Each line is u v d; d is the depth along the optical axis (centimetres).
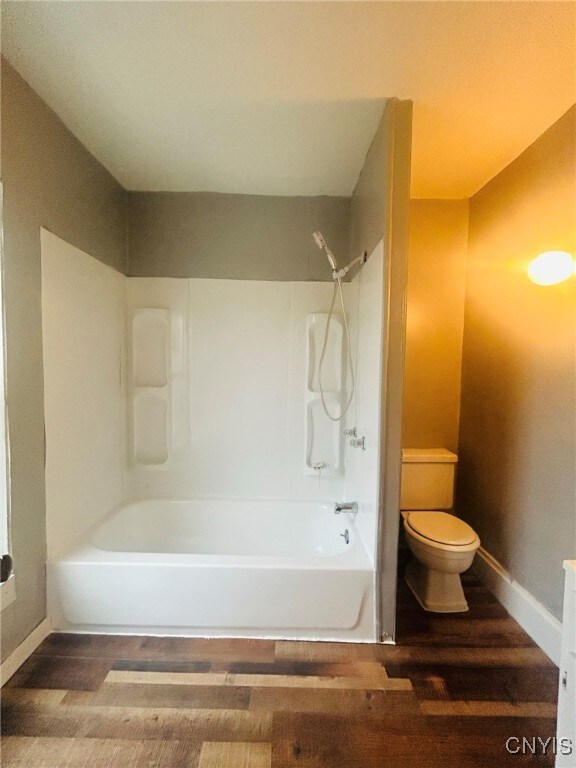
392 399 167
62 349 182
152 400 254
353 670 156
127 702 140
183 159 211
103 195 220
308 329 252
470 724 133
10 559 150
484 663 161
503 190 216
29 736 127
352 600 173
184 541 250
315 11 120
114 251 234
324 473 257
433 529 202
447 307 259
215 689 146
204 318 253
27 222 157
